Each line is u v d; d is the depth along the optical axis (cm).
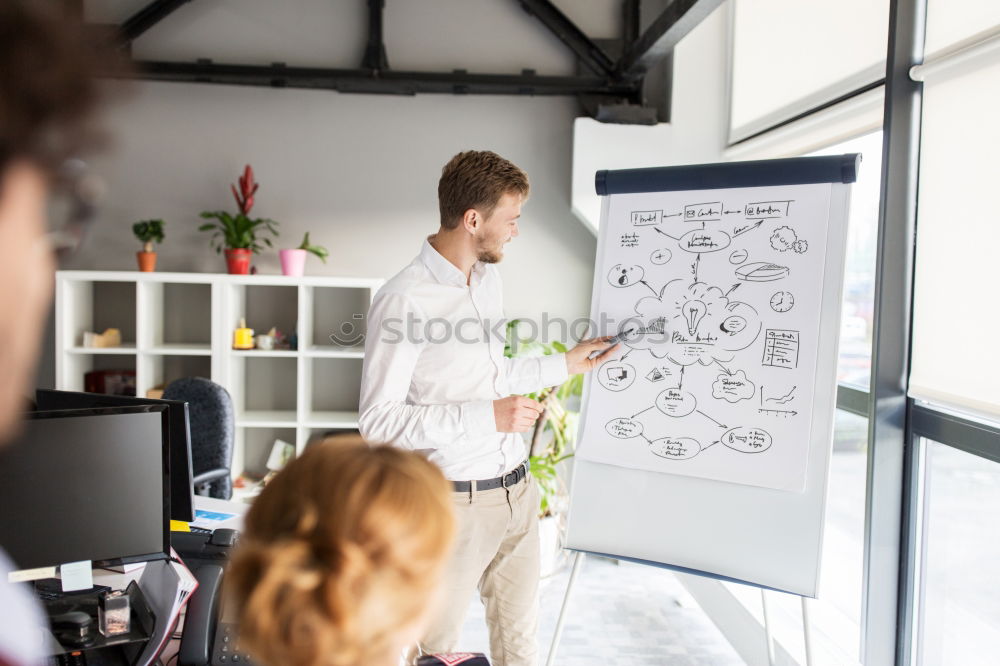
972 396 179
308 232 382
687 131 359
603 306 207
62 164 29
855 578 254
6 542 127
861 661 216
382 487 56
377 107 380
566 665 267
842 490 262
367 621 52
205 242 379
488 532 181
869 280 247
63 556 131
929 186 196
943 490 201
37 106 27
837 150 269
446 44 379
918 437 206
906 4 196
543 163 385
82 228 31
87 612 131
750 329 187
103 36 30
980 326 177
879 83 233
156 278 349
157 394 352
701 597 306
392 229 383
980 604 190
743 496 183
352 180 381
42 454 129
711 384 190
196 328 384
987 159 176
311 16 374
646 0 373
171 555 148
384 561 53
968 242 182
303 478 58
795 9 283
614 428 199
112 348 354
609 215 211
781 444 180
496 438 183
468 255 185
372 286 354
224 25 372
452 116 382
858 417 250
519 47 381
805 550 176
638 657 273
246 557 55
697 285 196
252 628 52
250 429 387
